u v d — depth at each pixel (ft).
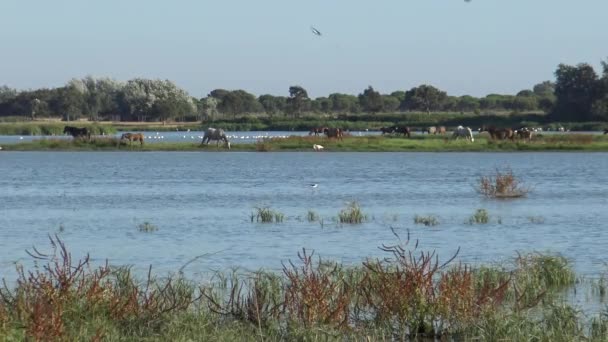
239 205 453.58
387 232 340.80
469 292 177.06
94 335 156.87
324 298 172.14
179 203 464.65
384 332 170.91
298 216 399.85
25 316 158.10
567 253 285.43
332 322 169.37
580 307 193.36
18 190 545.03
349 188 558.56
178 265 262.47
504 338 163.02
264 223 373.61
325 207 444.14
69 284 171.22
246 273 237.66
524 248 297.33
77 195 512.22
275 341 164.55
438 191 537.24
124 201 475.31
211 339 161.48
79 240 323.98
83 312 166.81
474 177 645.51
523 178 636.48
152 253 289.94
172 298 185.47
